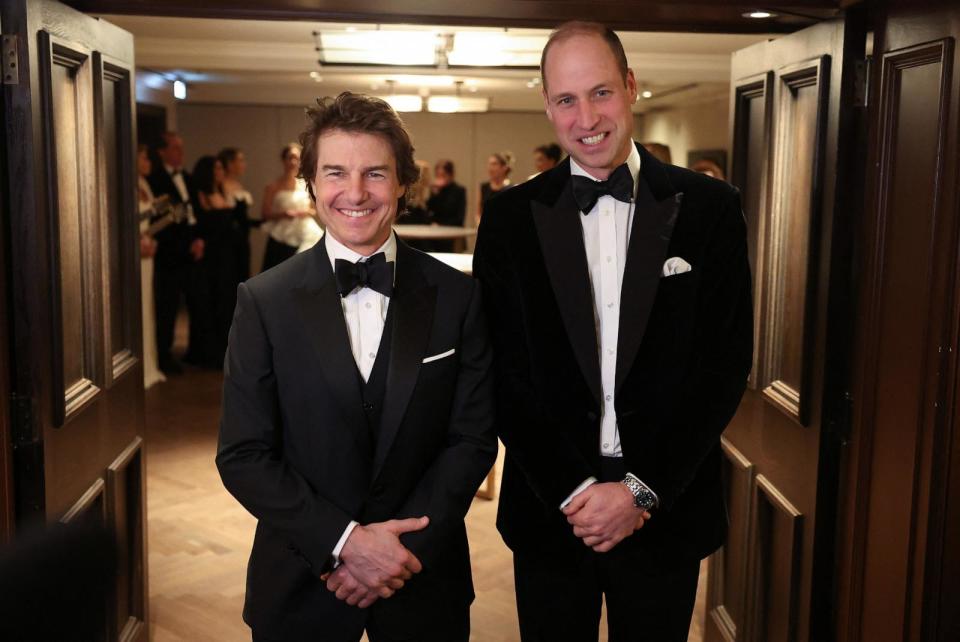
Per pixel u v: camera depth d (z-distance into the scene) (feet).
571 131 5.81
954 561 6.04
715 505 6.34
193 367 24.91
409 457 5.58
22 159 6.37
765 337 8.18
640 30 7.98
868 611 6.79
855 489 6.88
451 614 5.77
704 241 5.95
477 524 13.32
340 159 5.40
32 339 6.53
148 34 21.90
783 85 7.90
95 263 7.64
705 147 34.42
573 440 6.01
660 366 5.89
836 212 6.95
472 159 43.14
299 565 5.64
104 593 1.41
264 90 38.09
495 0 7.05
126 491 8.74
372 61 18.80
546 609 6.31
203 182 24.90
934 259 5.93
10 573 1.34
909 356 6.23
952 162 5.73
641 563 6.20
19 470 6.61
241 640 9.68
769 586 8.32
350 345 5.56
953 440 5.93
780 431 7.93
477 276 6.22
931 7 5.96
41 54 6.48
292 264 5.77
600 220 6.01
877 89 6.57
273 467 5.44
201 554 12.06
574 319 5.95
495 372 6.07
